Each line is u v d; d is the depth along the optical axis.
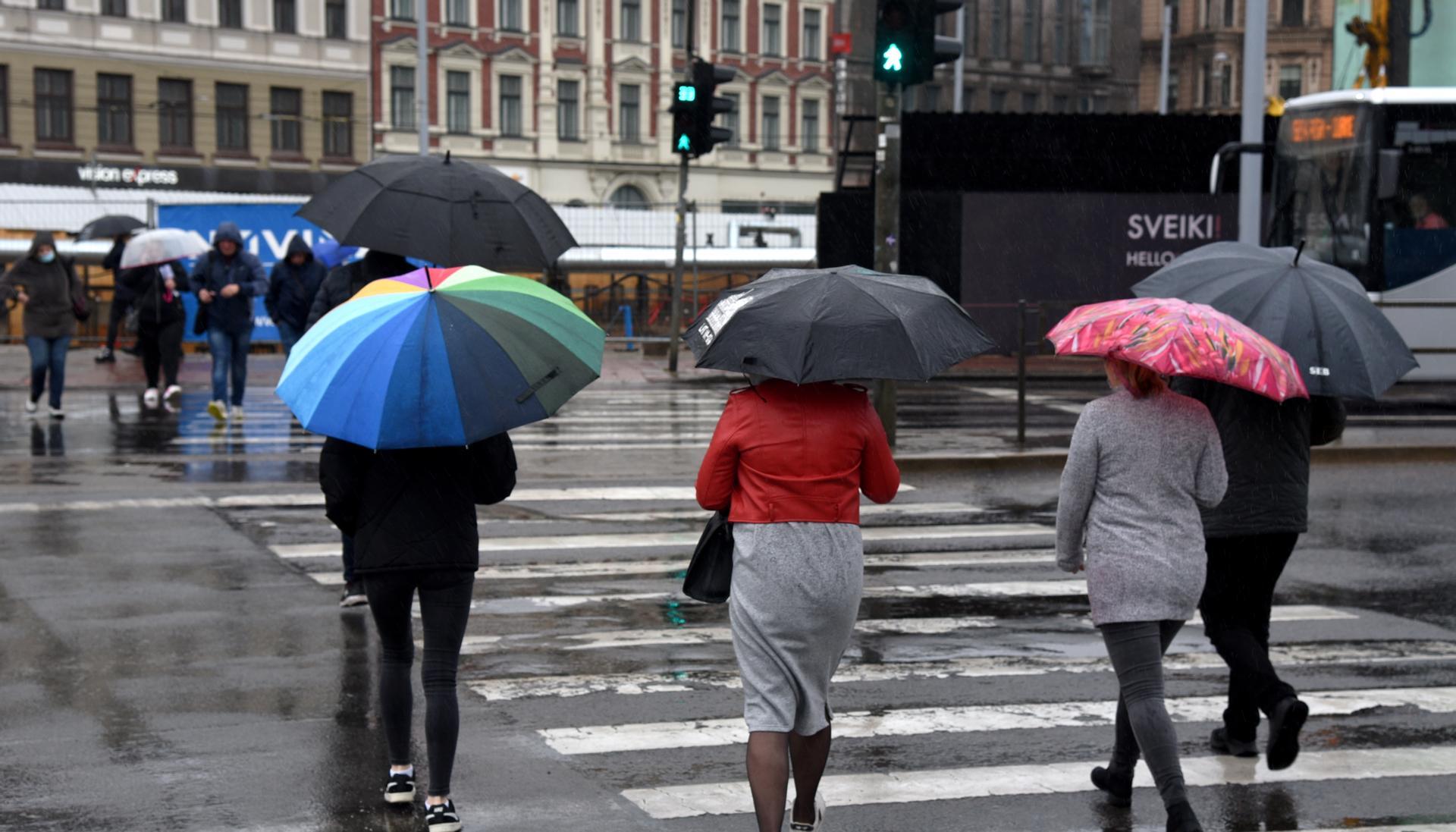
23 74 51.56
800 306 4.77
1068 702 7.08
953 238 29.30
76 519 11.22
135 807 5.45
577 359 5.15
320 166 57.41
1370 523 11.99
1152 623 5.20
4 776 5.76
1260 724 6.88
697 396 22.03
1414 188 21.53
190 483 12.96
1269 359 5.20
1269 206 29.92
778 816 4.79
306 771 5.86
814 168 70.12
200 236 28.27
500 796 5.67
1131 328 5.19
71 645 7.72
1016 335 28.16
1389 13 26.67
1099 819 5.58
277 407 19.23
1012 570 10.12
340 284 7.62
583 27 63.50
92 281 28.92
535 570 9.89
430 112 60.09
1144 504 5.20
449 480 5.30
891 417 15.29
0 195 36.41
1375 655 8.09
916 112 30.20
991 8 69.12
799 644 4.85
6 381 22.30
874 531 11.55
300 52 56.75
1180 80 78.31
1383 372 5.82
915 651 8.02
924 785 5.93
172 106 54.56
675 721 6.66
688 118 24.64
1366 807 5.74
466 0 60.66
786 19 68.94
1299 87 76.00
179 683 7.05
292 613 8.46
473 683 7.25
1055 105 71.81
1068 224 29.36
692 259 35.34
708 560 4.99
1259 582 6.13
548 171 62.94
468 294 5.10
